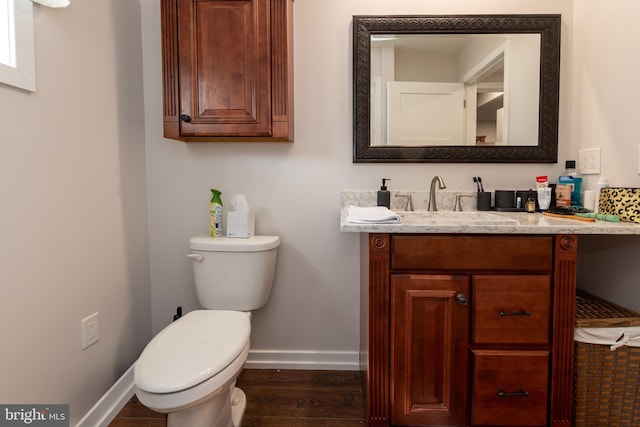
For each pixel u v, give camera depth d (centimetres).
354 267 179
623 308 137
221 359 108
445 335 124
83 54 131
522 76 168
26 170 106
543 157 170
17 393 103
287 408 150
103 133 143
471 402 125
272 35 153
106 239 146
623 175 139
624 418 126
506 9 169
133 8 165
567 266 120
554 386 123
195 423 112
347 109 174
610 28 145
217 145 177
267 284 161
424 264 123
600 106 151
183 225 180
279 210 178
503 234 121
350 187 176
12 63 100
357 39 168
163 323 184
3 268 98
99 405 139
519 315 121
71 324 125
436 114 171
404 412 127
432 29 167
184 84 153
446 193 173
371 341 126
